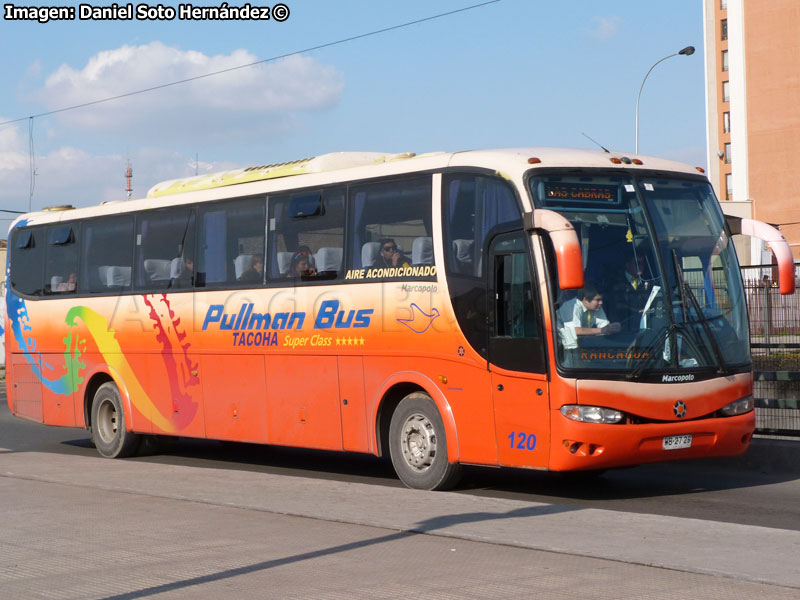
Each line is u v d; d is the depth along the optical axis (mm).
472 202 11500
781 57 78750
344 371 12852
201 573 7547
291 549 8281
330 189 13227
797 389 14180
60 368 17531
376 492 11195
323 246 13258
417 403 12039
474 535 8523
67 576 7594
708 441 11062
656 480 12930
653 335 10852
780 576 6910
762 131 79562
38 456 15766
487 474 13688
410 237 12156
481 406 11281
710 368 11078
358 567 7582
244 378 14273
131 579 7430
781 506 10789
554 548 7945
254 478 12609
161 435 16672
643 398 10641
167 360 15539
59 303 17594
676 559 7484
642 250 11086
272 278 13945
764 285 15406
